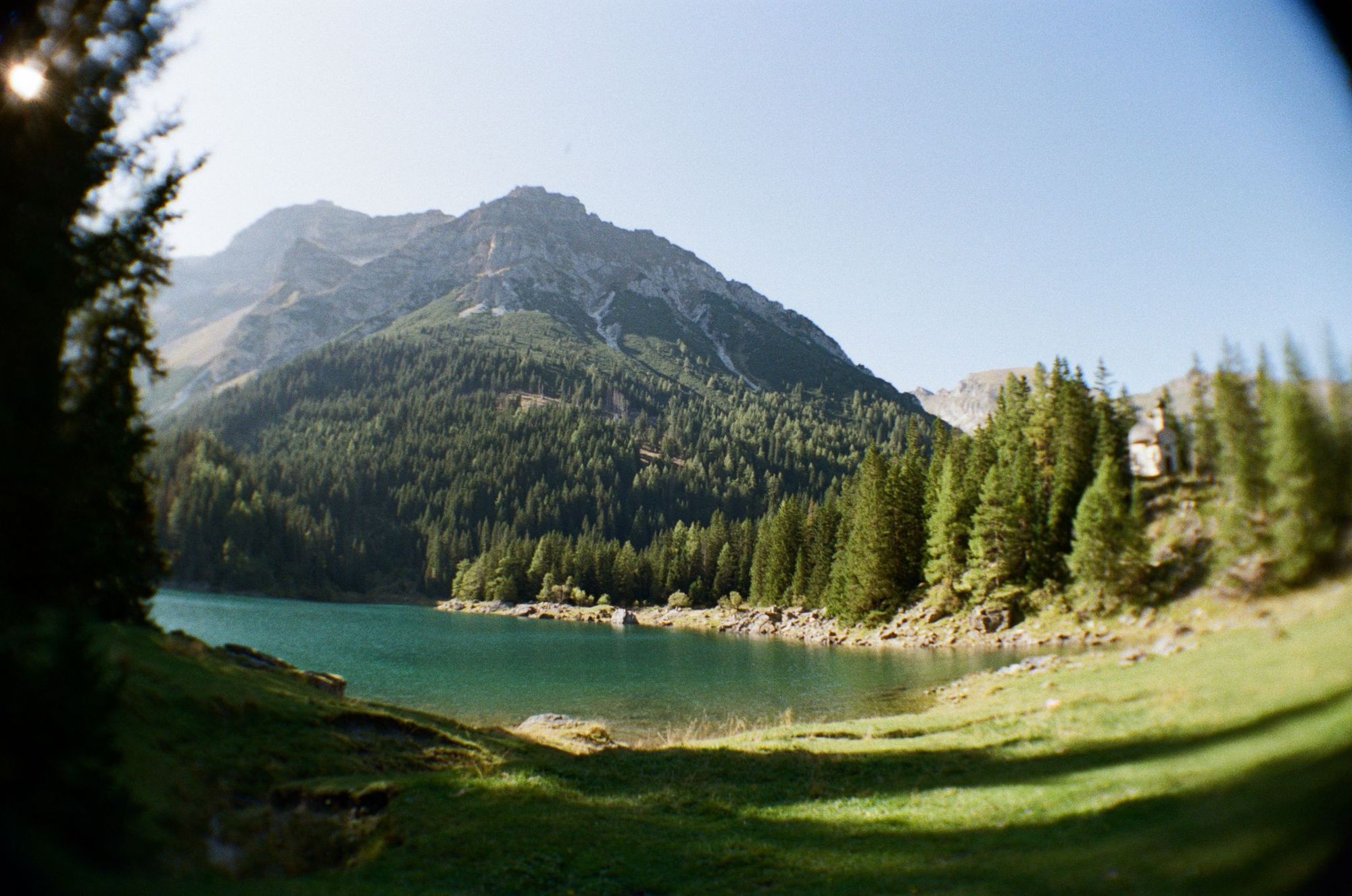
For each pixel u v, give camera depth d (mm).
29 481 9797
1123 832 10461
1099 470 38438
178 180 12789
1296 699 10695
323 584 144625
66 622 9617
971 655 55125
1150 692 17906
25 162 10328
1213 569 14930
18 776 8352
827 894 11320
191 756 15023
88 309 11758
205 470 138500
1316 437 11641
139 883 8906
